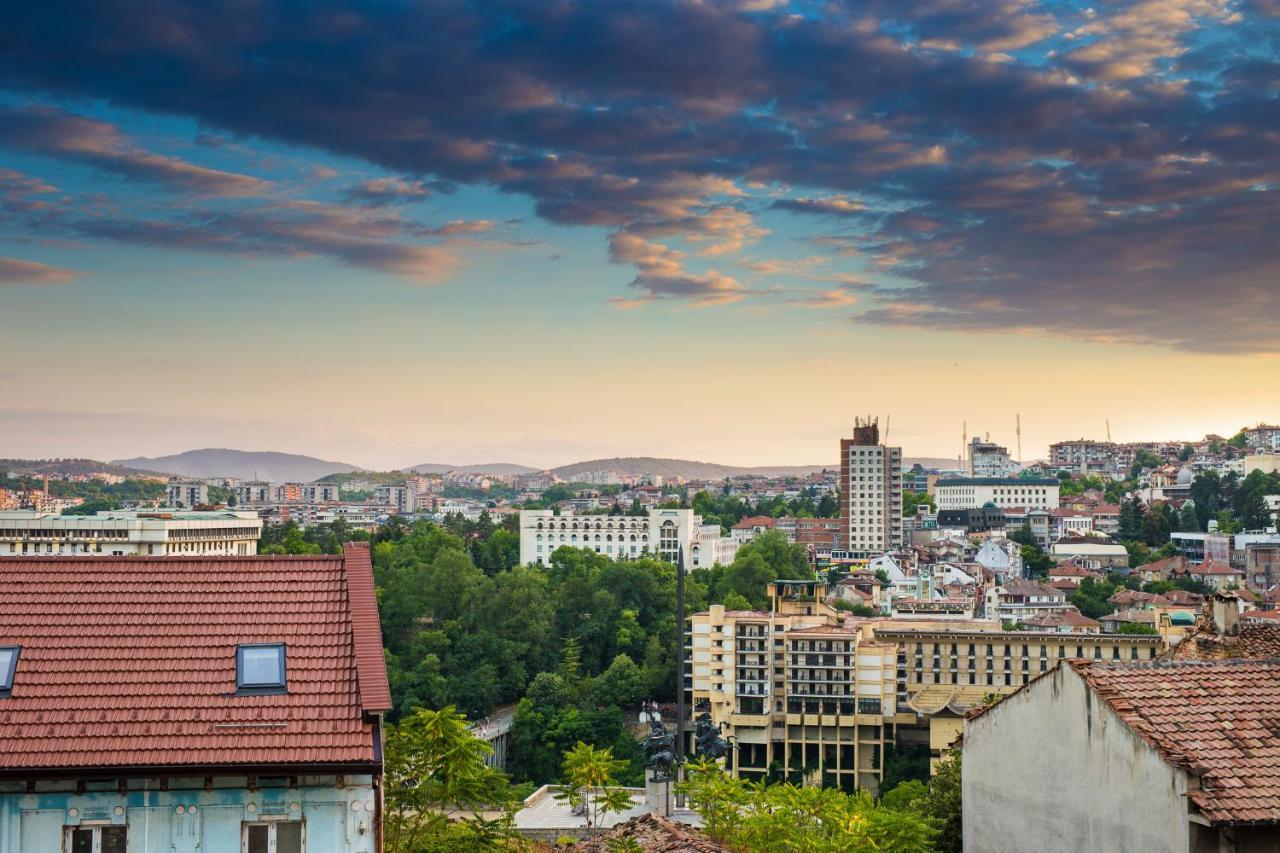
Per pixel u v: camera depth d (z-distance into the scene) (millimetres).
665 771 94812
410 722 52438
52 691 41312
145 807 39781
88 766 39062
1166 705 45062
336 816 40500
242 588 45719
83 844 39594
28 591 44781
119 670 42250
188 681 42094
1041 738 49062
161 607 44781
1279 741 43156
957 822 66625
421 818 51906
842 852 58562
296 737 40562
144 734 40250
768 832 63250
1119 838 44500
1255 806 40219
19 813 39281
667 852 58312
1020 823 50188
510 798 59281
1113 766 44906
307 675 42656
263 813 40219
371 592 45562
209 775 39656
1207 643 57719
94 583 45406
